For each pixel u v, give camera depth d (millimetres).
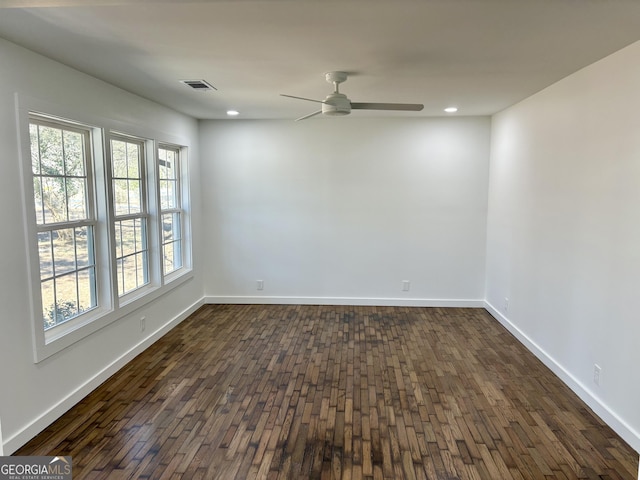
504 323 4805
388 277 5629
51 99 2805
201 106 4508
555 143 3557
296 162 5508
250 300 5746
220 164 5551
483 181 5375
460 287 5590
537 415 2943
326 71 3113
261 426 2812
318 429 2777
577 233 3225
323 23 2182
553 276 3617
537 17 2111
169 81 3400
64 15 2068
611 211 2799
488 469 2379
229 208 5625
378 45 2533
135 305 3914
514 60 2875
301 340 4406
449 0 1900
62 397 2943
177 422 2855
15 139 2510
